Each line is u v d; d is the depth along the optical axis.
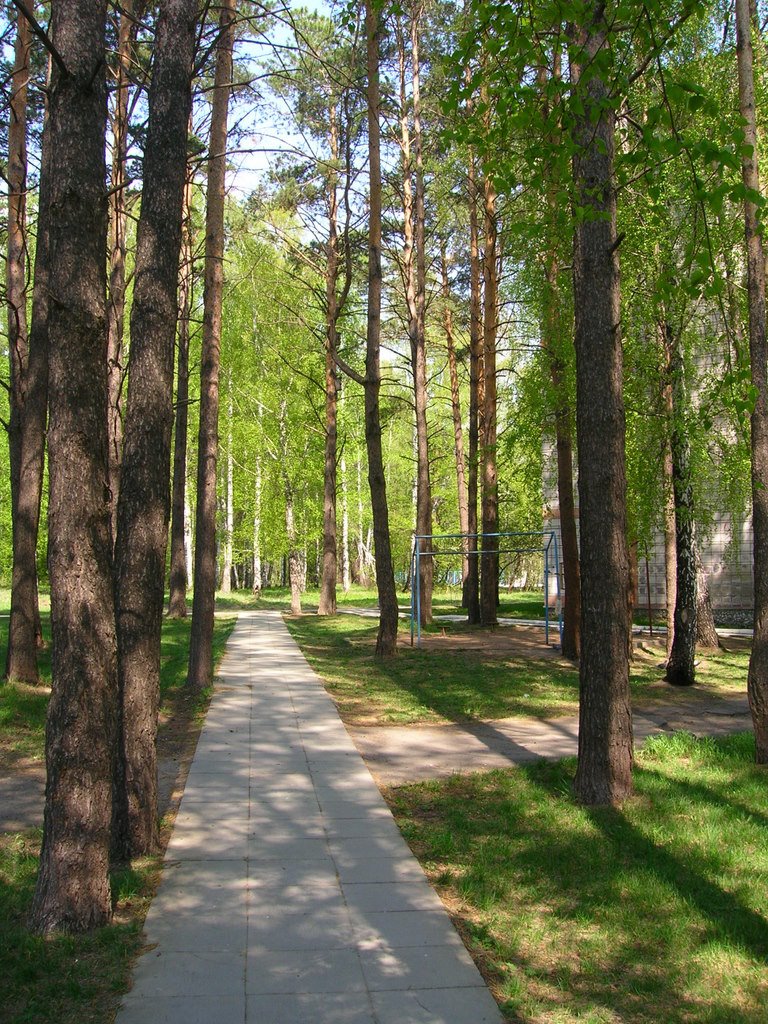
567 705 12.10
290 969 4.28
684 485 13.52
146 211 6.41
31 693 12.14
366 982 4.16
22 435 13.02
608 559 7.34
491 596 24.45
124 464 6.23
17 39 13.30
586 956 4.49
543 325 14.77
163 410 6.32
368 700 12.66
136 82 8.03
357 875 5.57
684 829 6.40
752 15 11.43
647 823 6.54
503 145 7.70
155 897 5.17
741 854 5.88
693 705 12.11
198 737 9.88
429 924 4.84
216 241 13.01
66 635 4.70
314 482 33.84
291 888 5.34
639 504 13.94
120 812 5.89
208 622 13.10
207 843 6.18
